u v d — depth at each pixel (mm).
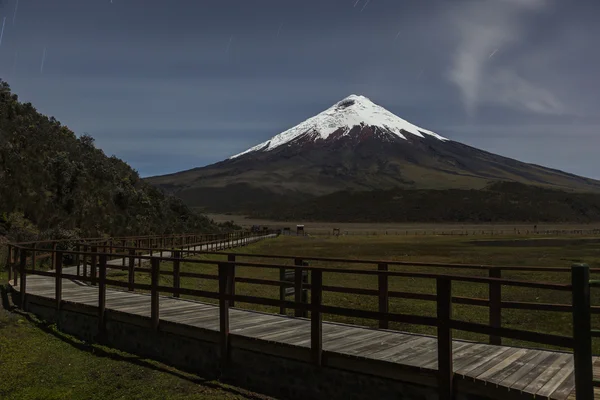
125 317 9539
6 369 8070
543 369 6246
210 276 11695
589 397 4914
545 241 70000
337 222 190375
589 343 4934
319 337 7016
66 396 7227
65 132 39375
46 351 9164
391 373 6375
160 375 8109
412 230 126500
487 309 15023
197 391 7477
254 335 7887
